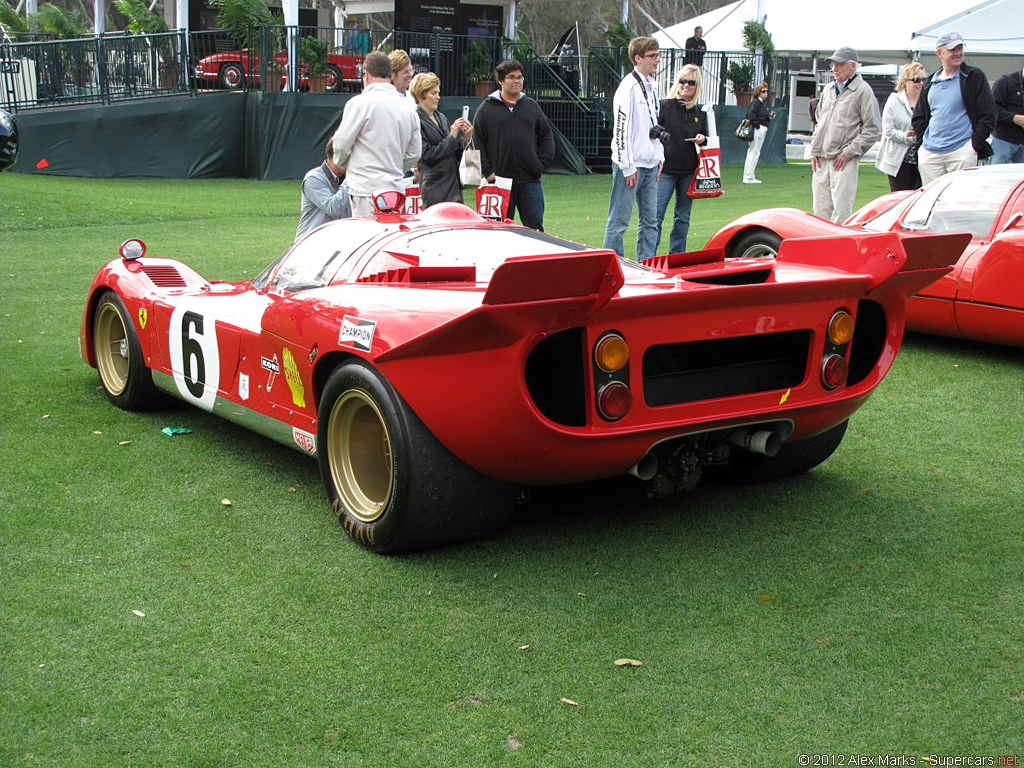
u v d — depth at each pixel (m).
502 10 26.33
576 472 3.41
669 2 65.44
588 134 22.38
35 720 2.60
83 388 5.77
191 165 19.16
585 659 2.93
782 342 3.67
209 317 4.57
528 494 3.71
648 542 3.75
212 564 3.53
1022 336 6.22
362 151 6.90
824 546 3.73
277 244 11.49
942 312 6.59
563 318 3.15
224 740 2.54
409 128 7.07
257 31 19.55
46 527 3.81
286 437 4.17
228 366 4.46
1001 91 10.09
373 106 6.80
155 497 4.14
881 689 2.79
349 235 4.43
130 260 5.48
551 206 15.82
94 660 2.89
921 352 6.80
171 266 5.41
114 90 19.28
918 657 2.95
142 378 5.18
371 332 3.44
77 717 2.62
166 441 4.88
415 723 2.62
